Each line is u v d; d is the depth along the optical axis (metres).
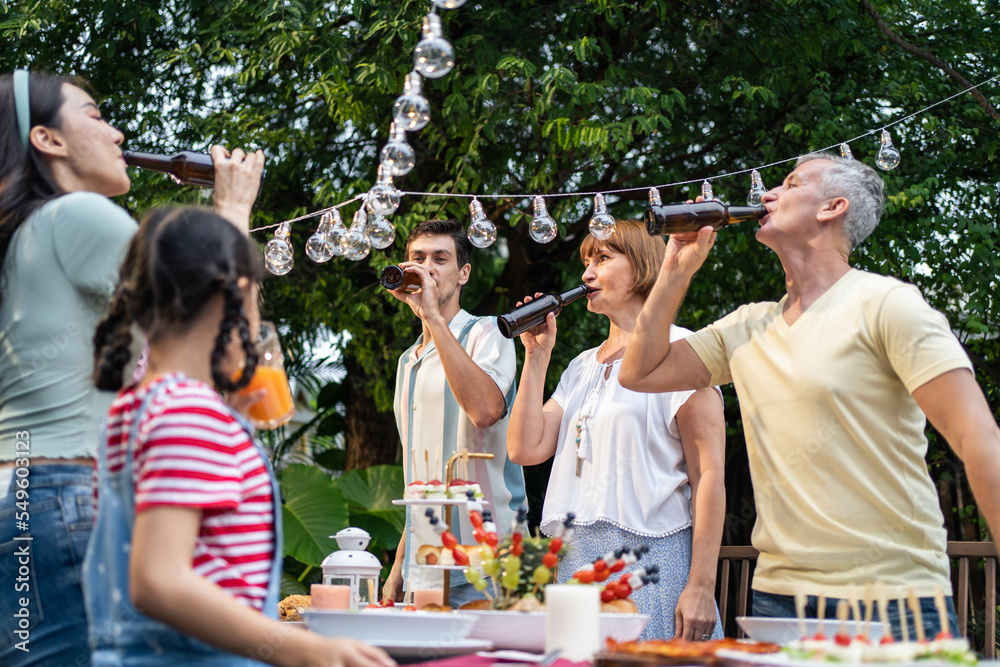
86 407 1.62
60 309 1.62
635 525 2.21
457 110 4.59
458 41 4.50
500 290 5.64
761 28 4.85
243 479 1.24
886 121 4.90
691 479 2.32
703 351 2.06
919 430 1.78
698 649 1.25
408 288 2.57
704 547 2.18
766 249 4.91
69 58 5.07
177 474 1.14
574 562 2.25
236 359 1.32
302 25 4.53
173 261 1.24
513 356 2.71
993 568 2.28
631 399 2.31
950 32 5.07
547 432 2.50
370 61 4.58
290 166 5.15
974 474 1.59
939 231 4.46
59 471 1.58
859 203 1.91
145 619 1.19
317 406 6.66
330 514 5.22
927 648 1.20
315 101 5.21
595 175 5.28
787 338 1.88
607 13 4.37
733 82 4.68
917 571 1.67
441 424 2.58
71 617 1.55
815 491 1.75
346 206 4.64
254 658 1.14
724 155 5.12
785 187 1.98
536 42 4.74
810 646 1.23
